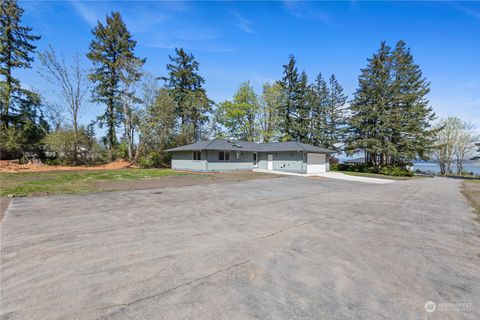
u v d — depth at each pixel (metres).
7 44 22.14
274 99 32.31
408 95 27.27
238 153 23.97
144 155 25.92
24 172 16.00
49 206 6.63
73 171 17.78
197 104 30.14
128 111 25.86
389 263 3.31
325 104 37.75
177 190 10.38
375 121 29.56
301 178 18.11
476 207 7.56
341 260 3.39
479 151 32.25
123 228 4.75
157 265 3.13
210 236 4.36
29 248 3.63
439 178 26.84
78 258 3.30
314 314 2.14
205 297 2.40
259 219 5.68
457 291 2.60
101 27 27.23
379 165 29.64
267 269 3.07
